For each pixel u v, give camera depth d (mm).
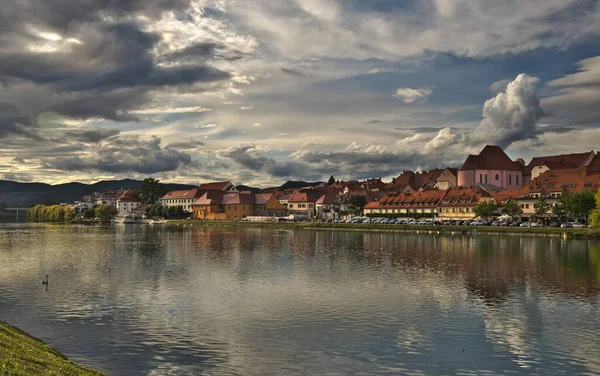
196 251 111438
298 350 39000
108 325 45406
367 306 53125
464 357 37750
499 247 115188
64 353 37781
